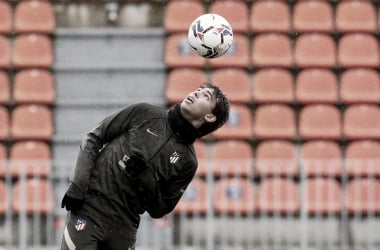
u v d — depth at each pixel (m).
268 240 43.34
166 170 22.58
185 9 53.28
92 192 22.38
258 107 49.16
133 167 22.20
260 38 52.22
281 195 43.69
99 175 22.34
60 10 53.31
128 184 22.34
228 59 51.28
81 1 53.41
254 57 51.53
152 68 50.66
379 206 43.84
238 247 43.00
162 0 53.59
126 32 51.97
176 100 49.12
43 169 43.38
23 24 52.59
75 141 48.00
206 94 22.53
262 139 47.88
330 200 43.44
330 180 43.69
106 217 22.42
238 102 49.25
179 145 22.53
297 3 54.38
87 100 49.59
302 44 52.25
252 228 43.41
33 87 49.72
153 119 22.52
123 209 22.55
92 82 50.47
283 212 43.69
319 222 43.47
